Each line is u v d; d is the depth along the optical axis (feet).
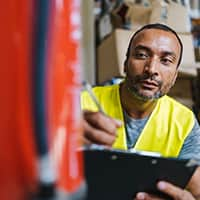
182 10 8.14
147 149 4.07
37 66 1.26
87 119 2.23
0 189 1.28
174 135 4.11
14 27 1.28
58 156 1.32
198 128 4.24
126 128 4.14
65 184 1.35
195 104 8.02
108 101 4.32
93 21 8.12
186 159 2.48
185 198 2.51
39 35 1.27
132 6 7.96
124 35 7.48
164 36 4.22
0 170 1.27
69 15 1.42
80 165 1.50
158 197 2.54
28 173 1.25
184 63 7.55
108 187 2.46
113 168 2.39
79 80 1.51
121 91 4.32
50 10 1.29
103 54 7.98
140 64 4.18
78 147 1.50
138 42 4.22
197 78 8.03
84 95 2.43
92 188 2.43
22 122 1.26
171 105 4.35
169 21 8.00
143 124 4.19
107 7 8.61
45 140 1.26
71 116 1.42
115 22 8.18
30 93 1.26
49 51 1.28
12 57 1.28
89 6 8.11
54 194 1.27
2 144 1.27
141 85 4.16
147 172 2.46
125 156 2.36
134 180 2.48
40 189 1.25
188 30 8.07
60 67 1.35
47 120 1.27
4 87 1.27
